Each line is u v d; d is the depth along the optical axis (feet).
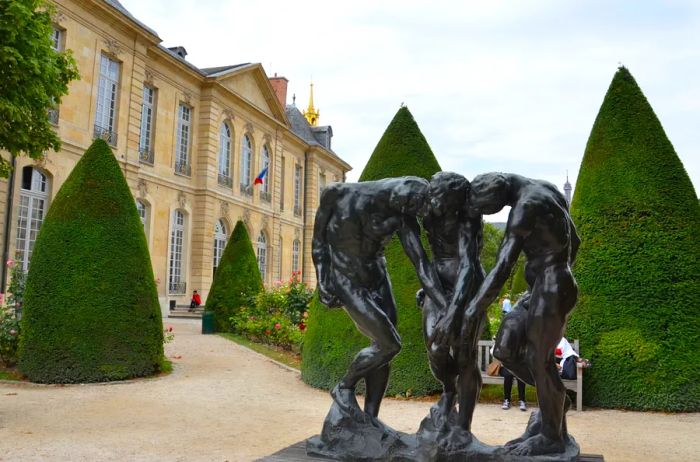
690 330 27.32
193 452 18.44
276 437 20.67
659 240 28.53
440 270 13.56
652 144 29.89
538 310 12.58
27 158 71.72
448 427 13.19
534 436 12.79
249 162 127.24
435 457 12.62
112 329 32.89
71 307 32.17
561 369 26.96
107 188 34.45
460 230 13.20
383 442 13.48
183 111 106.32
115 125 86.69
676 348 27.02
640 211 29.09
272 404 27.20
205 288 106.93
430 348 13.24
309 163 158.30
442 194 12.85
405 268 30.19
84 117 79.41
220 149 115.24
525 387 28.81
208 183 108.37
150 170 95.35
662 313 27.61
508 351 13.03
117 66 87.20
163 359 36.01
